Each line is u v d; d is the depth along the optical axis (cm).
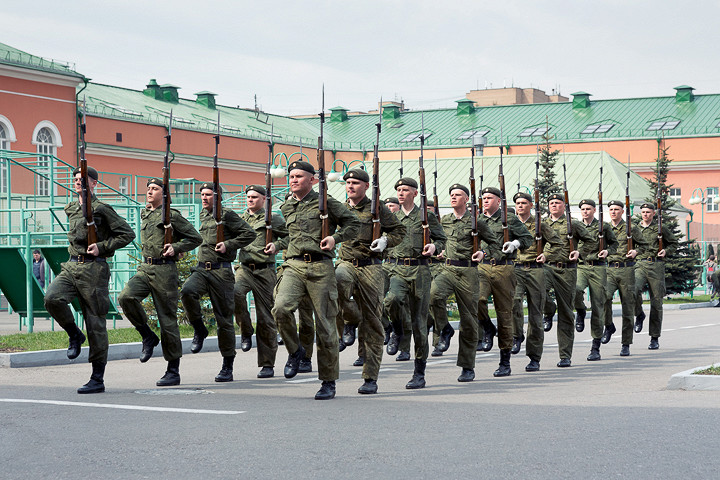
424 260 1010
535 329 1192
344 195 4219
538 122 6316
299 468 587
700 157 5825
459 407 838
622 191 4356
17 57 4081
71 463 610
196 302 1079
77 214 973
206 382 1070
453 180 4638
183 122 5150
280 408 836
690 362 1277
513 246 1115
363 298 949
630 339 1404
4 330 1855
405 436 688
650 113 6153
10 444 672
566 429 712
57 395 943
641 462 597
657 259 1498
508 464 593
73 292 967
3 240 2386
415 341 1002
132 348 1384
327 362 906
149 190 1035
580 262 1370
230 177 5406
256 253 1130
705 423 736
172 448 651
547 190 4103
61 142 4294
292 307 920
